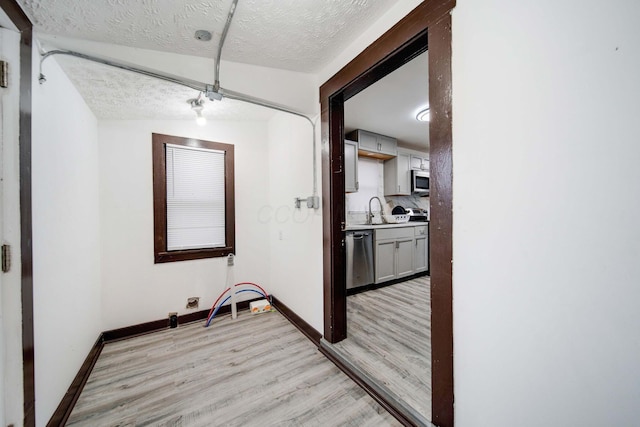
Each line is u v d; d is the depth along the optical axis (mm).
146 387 1551
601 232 700
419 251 4062
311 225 2156
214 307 2535
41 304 1180
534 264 829
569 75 741
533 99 816
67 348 1436
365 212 4062
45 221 1236
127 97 1814
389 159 4211
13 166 1015
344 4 1228
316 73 2002
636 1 633
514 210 870
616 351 688
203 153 2594
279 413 1346
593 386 729
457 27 1021
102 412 1360
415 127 3465
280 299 2740
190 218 2537
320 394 1491
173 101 1941
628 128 650
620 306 677
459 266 1044
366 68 1468
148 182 2303
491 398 957
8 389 980
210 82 1625
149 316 2297
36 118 1174
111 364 1784
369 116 3041
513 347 889
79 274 1654
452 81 1042
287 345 2049
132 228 2229
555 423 802
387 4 1275
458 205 1039
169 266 2389
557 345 791
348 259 3180
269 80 1837
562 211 766
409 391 1429
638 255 646
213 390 1523
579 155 729
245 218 2820
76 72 1477
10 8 978
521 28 837
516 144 858
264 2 1140
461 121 1019
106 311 2117
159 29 1263
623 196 663
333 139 1907
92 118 1979
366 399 1451
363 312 2645
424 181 4402
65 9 1060
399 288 3516
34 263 1128
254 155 2871
